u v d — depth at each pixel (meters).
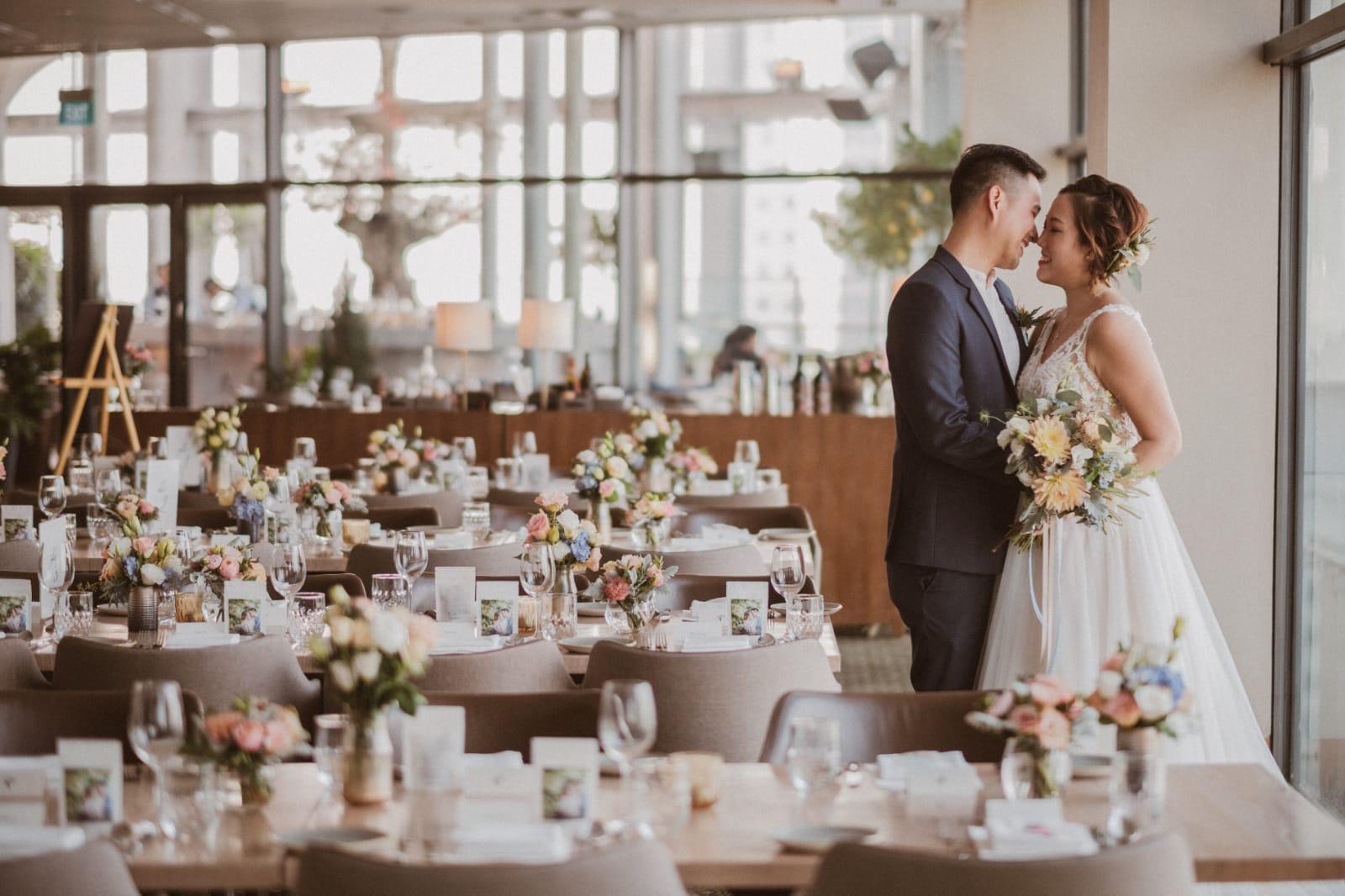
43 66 12.23
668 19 11.58
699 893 3.87
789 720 2.71
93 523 5.63
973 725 2.29
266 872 2.02
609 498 5.69
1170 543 3.78
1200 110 5.46
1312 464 5.31
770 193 11.86
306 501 5.66
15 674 3.39
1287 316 5.41
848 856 1.76
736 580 4.38
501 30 11.86
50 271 12.22
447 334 9.82
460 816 2.12
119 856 1.82
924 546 3.80
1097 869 1.73
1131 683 2.23
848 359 9.16
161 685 2.18
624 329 11.99
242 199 12.05
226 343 12.09
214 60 11.99
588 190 11.95
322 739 2.32
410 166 12.00
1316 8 5.22
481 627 3.88
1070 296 3.89
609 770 2.49
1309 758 5.34
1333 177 5.08
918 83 11.67
